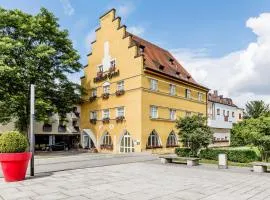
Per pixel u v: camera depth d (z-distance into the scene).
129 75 35.97
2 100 31.08
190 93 43.03
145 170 17.69
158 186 12.39
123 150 36.38
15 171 13.30
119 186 12.34
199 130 26.09
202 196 10.59
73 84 37.31
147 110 34.75
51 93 35.53
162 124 36.88
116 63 38.28
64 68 36.25
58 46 35.91
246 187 12.34
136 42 39.25
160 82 37.22
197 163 20.88
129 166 19.80
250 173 16.62
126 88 36.28
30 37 33.56
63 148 51.88
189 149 27.86
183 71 45.94
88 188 11.87
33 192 11.07
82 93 38.62
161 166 19.89
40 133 55.59
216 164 21.39
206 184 12.95
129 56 36.19
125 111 36.22
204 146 26.53
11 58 30.92
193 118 26.84
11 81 31.22
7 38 30.30
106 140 39.50
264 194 11.01
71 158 25.73
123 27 37.47
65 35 36.12
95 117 41.84
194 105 43.62
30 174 14.89
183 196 10.55
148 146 34.34
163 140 36.78
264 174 16.25
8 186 12.17
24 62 32.19
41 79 33.56
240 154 23.12
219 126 50.72
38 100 30.91
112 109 38.44
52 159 24.67
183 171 17.33
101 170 17.56
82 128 44.38
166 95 37.97
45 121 32.38
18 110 31.98
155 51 43.88
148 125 34.66
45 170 17.33
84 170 17.50
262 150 23.72
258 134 23.28
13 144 13.20
